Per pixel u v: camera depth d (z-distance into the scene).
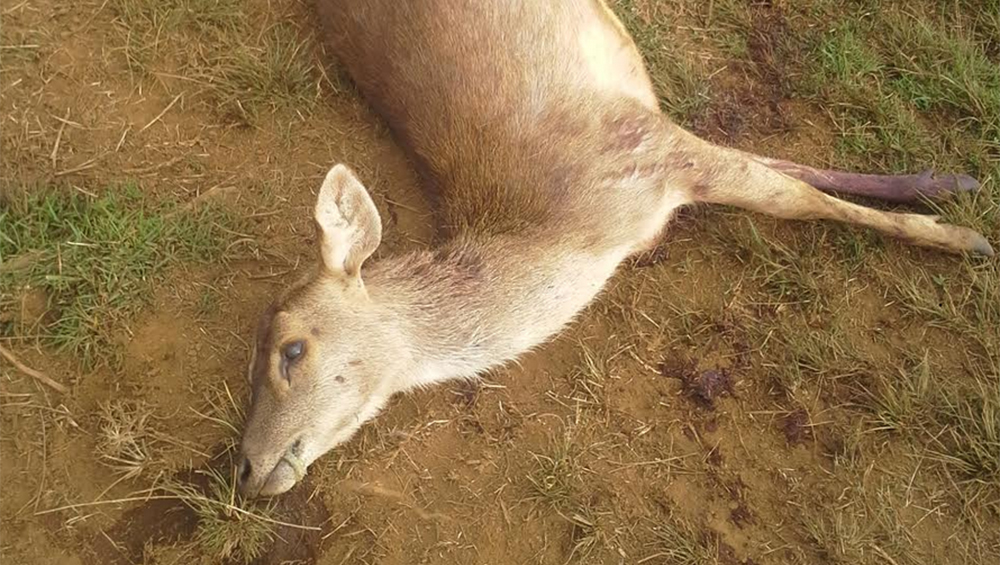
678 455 1.09
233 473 1.03
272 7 1.28
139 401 1.07
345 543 1.05
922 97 1.29
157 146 1.19
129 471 1.04
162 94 1.22
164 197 1.17
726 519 1.07
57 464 1.04
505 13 1.12
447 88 1.12
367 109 1.26
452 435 1.10
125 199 1.16
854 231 1.21
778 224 1.22
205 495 1.04
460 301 1.07
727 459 1.10
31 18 1.20
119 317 1.10
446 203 1.14
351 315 1.00
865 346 1.16
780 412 1.12
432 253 1.09
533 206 1.09
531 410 1.12
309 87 1.25
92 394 1.07
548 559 1.05
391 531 1.05
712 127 1.27
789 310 1.17
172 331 1.11
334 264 0.98
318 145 1.23
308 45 1.27
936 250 1.20
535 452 1.09
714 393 1.13
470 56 1.11
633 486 1.08
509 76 1.10
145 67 1.22
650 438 1.10
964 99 1.28
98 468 1.04
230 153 1.21
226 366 1.10
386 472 1.08
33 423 1.05
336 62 1.27
